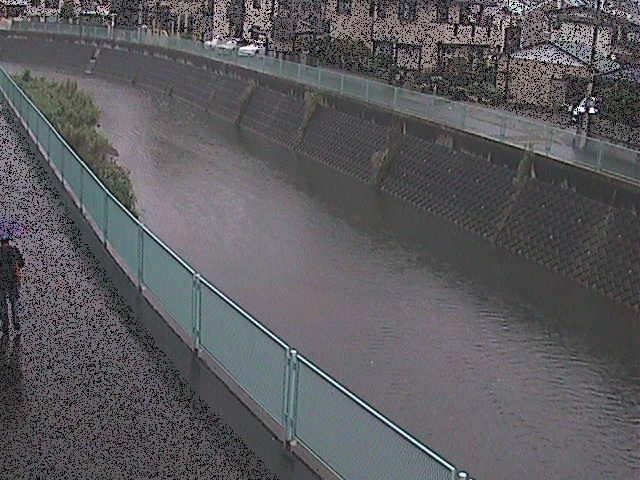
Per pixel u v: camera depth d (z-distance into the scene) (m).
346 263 21.30
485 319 18.20
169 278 11.45
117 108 43.19
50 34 61.44
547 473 12.46
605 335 17.69
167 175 29.38
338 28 45.78
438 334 17.27
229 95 42.53
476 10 46.28
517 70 40.50
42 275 13.60
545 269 21.42
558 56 39.94
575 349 16.95
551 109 37.91
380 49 45.12
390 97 30.11
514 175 23.83
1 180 19.44
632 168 19.84
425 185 27.17
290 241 22.84
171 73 50.00
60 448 8.75
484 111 25.42
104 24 62.34
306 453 8.53
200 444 9.01
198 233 23.00
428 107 28.00
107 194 14.24
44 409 9.48
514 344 17.03
